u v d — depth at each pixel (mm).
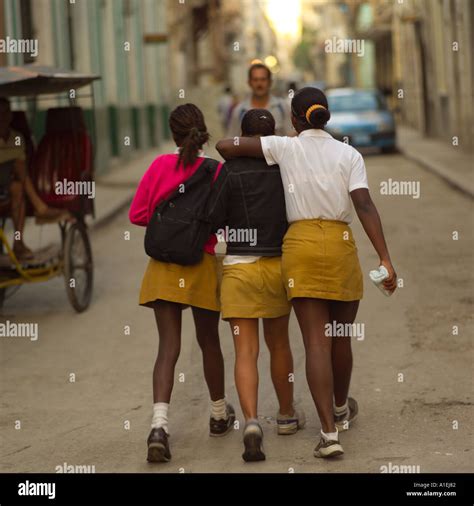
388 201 19484
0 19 17828
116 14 32750
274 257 6500
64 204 11094
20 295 12055
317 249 6250
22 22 17031
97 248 15469
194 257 6465
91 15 27875
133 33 36656
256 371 6434
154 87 41719
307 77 137875
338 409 6859
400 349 8891
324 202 6285
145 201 6590
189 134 6527
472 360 8461
